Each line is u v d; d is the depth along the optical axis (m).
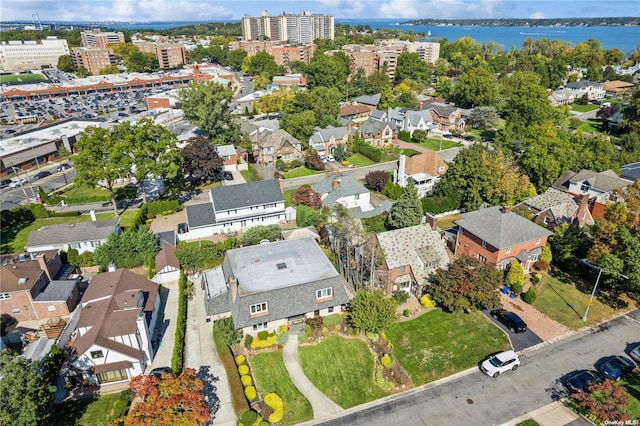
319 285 46.91
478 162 72.69
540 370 41.12
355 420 36.22
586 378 38.62
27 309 49.19
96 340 39.00
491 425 35.50
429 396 38.56
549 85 190.25
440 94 169.50
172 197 83.06
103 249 58.94
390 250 52.66
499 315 47.62
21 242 68.25
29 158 107.06
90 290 48.25
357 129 120.50
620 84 183.50
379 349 43.31
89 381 39.69
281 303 45.31
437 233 55.94
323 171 99.62
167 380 32.44
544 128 84.50
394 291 53.03
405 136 123.50
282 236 65.06
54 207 81.50
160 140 77.19
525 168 81.25
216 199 70.75
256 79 199.75
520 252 55.75
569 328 46.81
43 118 159.38
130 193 85.12
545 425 35.38
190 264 58.34
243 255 51.75
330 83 174.12
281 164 102.12
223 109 113.00
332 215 64.38
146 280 51.59
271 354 42.91
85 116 156.12
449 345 44.44
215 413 36.72
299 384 39.75
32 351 43.00
